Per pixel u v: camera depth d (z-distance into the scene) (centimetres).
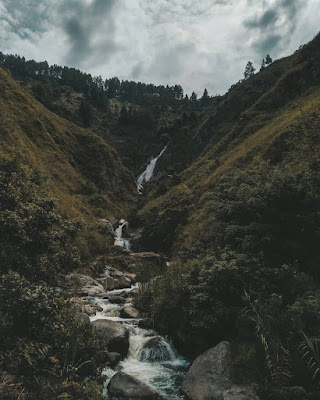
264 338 666
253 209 1069
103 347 796
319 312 657
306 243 949
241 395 635
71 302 1252
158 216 2977
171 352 943
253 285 845
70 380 643
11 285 636
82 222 1100
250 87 6981
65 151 4769
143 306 1248
